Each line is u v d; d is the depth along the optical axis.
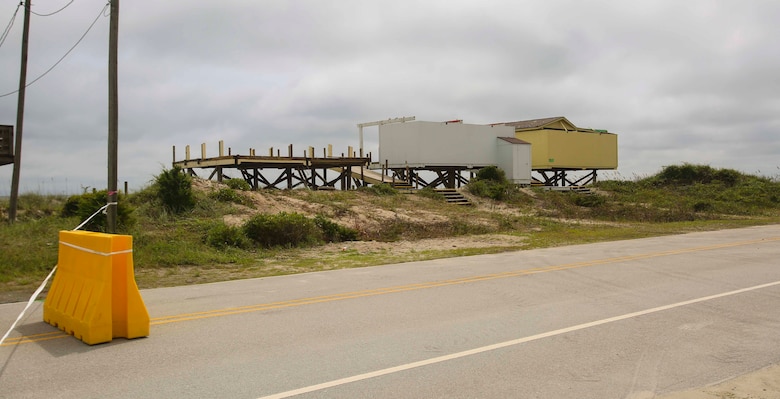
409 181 32.72
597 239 19.14
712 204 33.69
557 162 38.66
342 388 5.01
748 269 11.95
